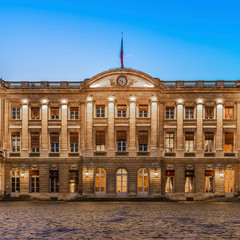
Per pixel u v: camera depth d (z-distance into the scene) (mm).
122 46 56625
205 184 55188
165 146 56125
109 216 30219
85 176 53875
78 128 56406
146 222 25812
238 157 54719
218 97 55938
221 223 25312
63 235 20062
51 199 55250
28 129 56594
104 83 55312
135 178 53781
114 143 54594
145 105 55344
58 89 56344
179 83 56625
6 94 56844
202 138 55688
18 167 56094
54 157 55875
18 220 27188
